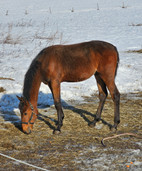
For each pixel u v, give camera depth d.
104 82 8.90
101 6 53.62
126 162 6.69
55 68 8.34
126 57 20.11
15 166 6.55
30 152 7.34
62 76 8.55
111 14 44.81
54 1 60.84
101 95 9.35
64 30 32.47
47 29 33.12
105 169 6.35
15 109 11.27
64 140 8.17
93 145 7.79
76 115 10.46
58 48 8.59
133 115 10.40
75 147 7.64
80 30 32.34
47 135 8.57
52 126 9.37
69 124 9.52
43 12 48.78
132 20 39.12
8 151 7.41
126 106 11.57
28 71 8.26
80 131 8.93
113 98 8.85
